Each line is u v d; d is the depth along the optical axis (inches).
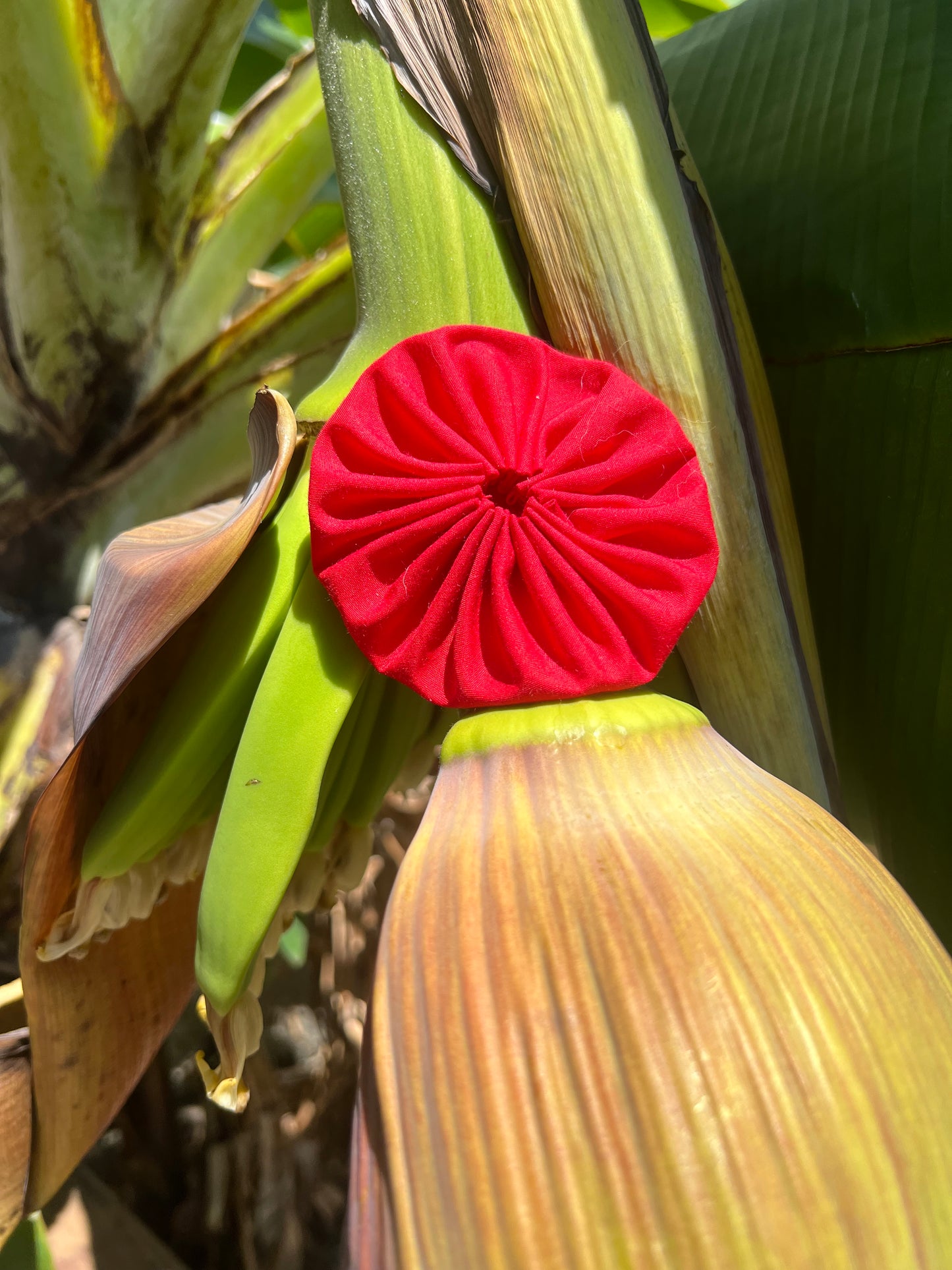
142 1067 6.6
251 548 5.4
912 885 7.5
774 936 4.0
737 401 5.7
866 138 6.7
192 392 8.2
